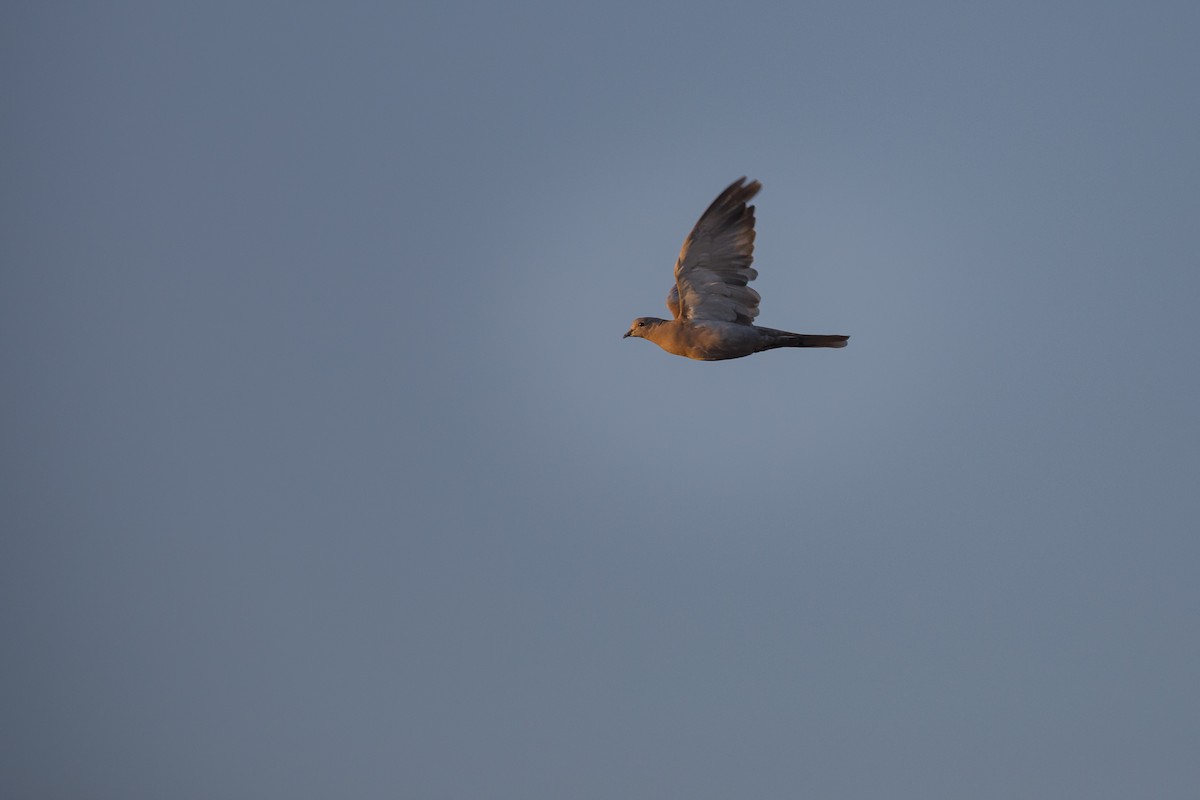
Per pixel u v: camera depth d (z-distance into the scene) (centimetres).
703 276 1611
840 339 1573
